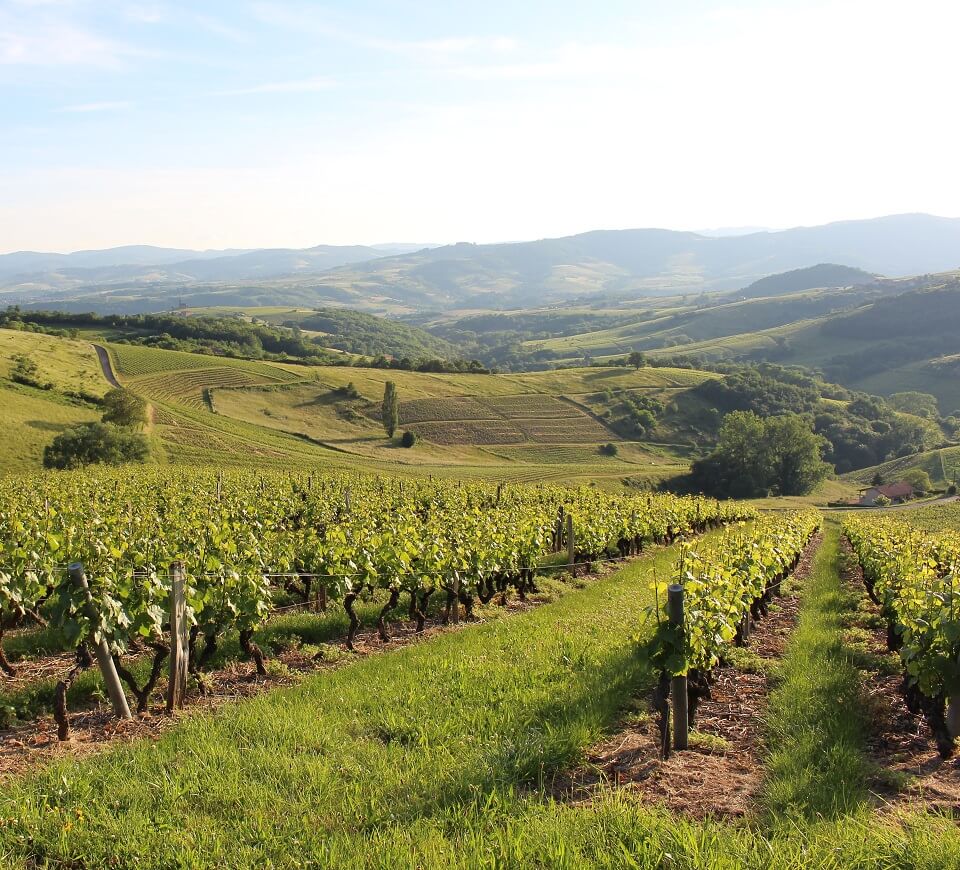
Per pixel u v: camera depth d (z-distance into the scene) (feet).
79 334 473.67
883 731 27.58
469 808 18.61
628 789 20.70
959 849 15.81
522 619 45.73
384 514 71.00
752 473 332.19
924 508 265.95
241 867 16.12
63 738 25.59
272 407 364.79
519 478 303.68
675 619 24.57
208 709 29.14
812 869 15.48
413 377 455.63
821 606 56.70
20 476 136.77
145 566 35.37
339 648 39.96
